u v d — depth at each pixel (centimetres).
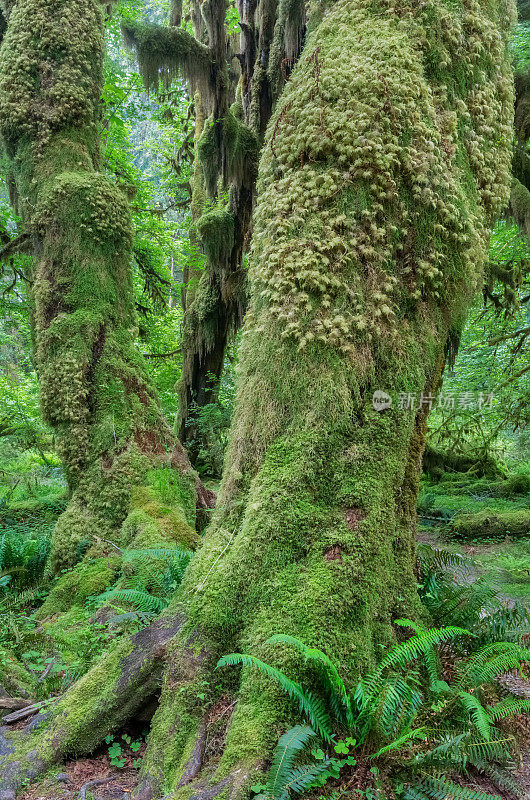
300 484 302
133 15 1152
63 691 339
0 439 1155
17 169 695
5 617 451
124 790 257
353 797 229
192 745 258
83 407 620
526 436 1129
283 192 339
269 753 241
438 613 348
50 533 679
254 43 1030
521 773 257
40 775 266
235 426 347
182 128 1552
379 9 355
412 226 323
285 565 293
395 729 249
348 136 318
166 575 393
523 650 288
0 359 1589
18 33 678
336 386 305
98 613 436
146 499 573
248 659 238
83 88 693
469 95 354
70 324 630
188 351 1228
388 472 308
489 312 1103
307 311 315
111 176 1176
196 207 1352
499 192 368
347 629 278
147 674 291
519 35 1038
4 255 733
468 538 891
